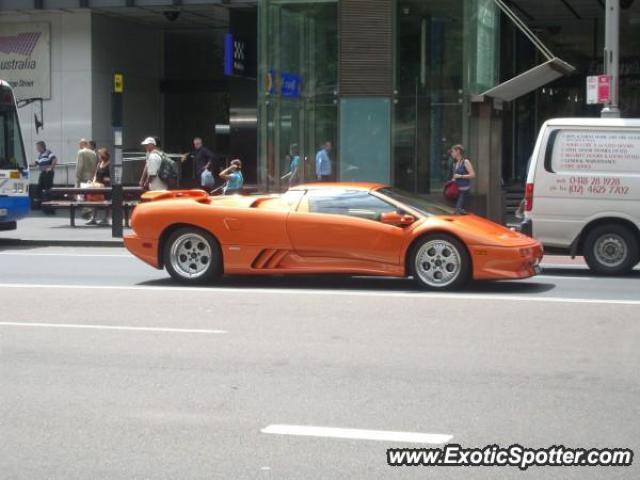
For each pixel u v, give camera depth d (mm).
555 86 32062
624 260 14250
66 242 19906
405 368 8062
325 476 5441
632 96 31031
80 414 6730
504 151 32062
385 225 12367
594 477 5453
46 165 26859
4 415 6723
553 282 13516
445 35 23141
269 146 23797
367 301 11523
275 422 6500
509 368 8062
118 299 11828
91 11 29141
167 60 33219
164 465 5656
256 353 8656
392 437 6148
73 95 29453
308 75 23797
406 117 23438
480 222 12672
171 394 7258
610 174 14156
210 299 11758
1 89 19531
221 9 28562
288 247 12594
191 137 33094
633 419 6559
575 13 30078
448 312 10734
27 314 10781
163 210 13047
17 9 28656
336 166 23781
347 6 23438
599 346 8938
